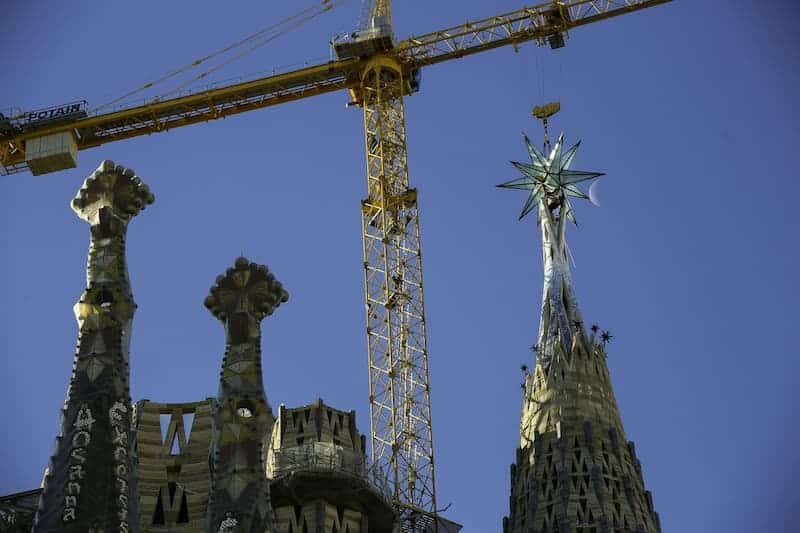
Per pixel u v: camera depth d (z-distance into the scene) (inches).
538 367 5054.1
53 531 3713.1
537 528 4687.5
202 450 4426.7
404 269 5772.6
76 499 3752.5
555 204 5413.4
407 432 5472.4
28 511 4185.5
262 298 4175.7
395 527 4434.1
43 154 5954.7
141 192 4261.8
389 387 5565.9
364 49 6072.8
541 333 5147.6
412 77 6171.3
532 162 5442.9
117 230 4180.6
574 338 5068.9
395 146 5999.0
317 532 4232.3
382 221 5851.4
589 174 5398.6
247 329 4114.2
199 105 6092.5
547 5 6151.6
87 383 3934.5
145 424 4461.1
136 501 3831.2
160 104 6038.4
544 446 4859.7
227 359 4082.2
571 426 4869.6
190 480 4367.6
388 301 5713.6
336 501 4320.9
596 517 4640.8
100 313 4037.9
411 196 5880.9
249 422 3986.2
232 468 3917.3
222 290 4175.7
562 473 4758.9
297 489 4274.1
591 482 4726.9
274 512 4274.1
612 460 4808.1
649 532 4692.4
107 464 3823.8
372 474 4407.0
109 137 6097.4
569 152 5433.1
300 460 4330.7
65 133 5984.3
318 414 4522.6
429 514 5216.5
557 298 5196.9
